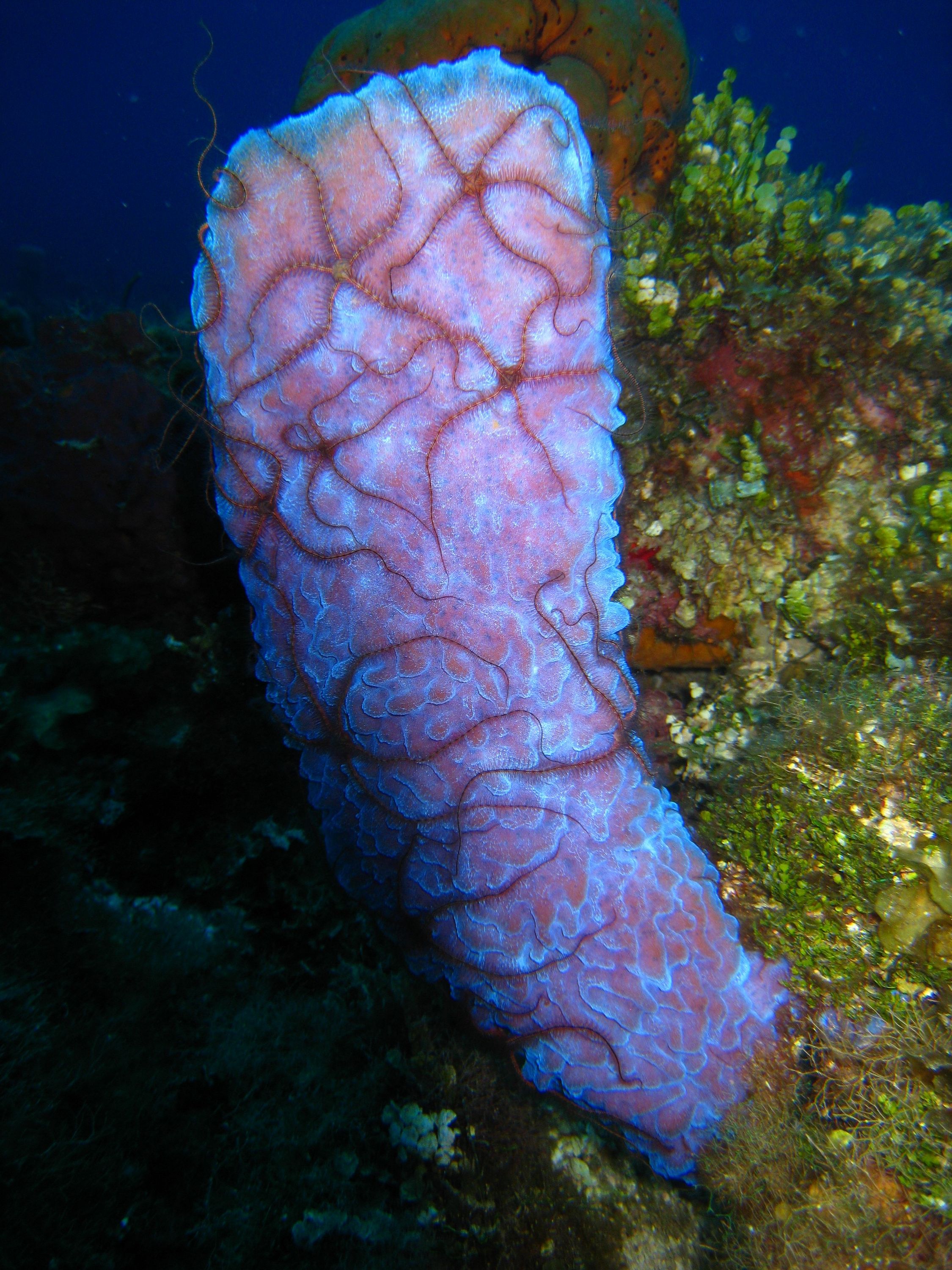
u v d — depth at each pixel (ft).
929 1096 6.38
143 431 9.77
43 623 10.38
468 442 6.17
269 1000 8.98
